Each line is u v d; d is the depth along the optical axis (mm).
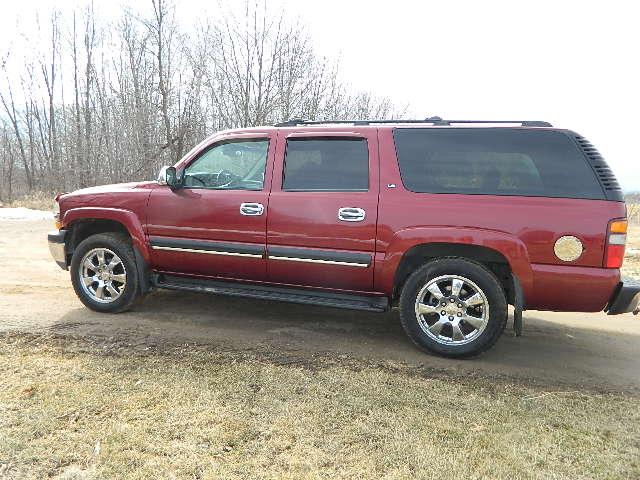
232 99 20469
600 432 2828
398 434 2734
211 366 3627
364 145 4078
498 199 3678
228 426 2773
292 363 3734
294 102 20516
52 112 28594
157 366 3600
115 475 2318
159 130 21312
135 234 4691
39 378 3344
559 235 3525
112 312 4875
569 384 3504
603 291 3500
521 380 3547
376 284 4012
